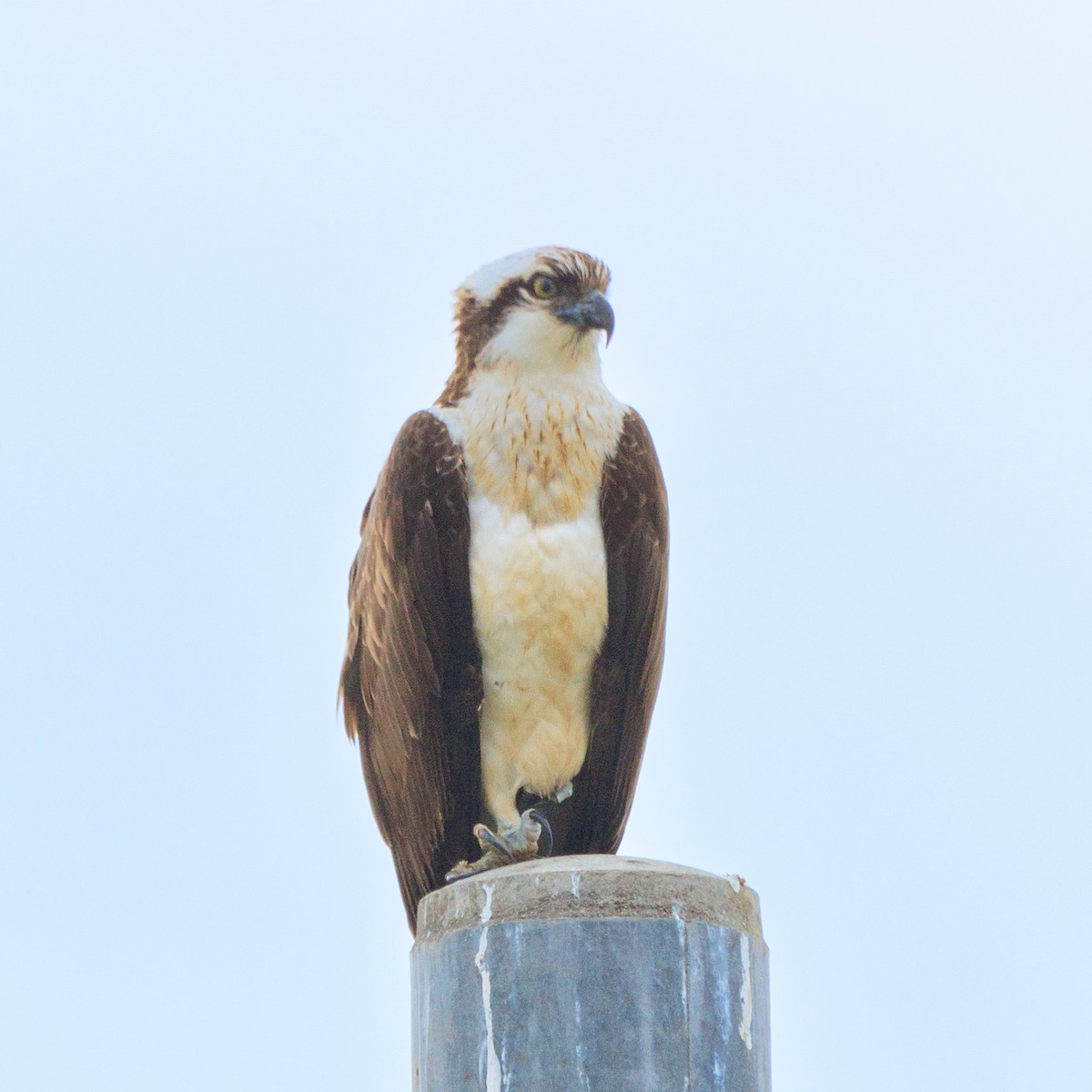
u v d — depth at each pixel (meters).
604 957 7.30
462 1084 7.32
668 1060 7.17
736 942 7.52
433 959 7.67
